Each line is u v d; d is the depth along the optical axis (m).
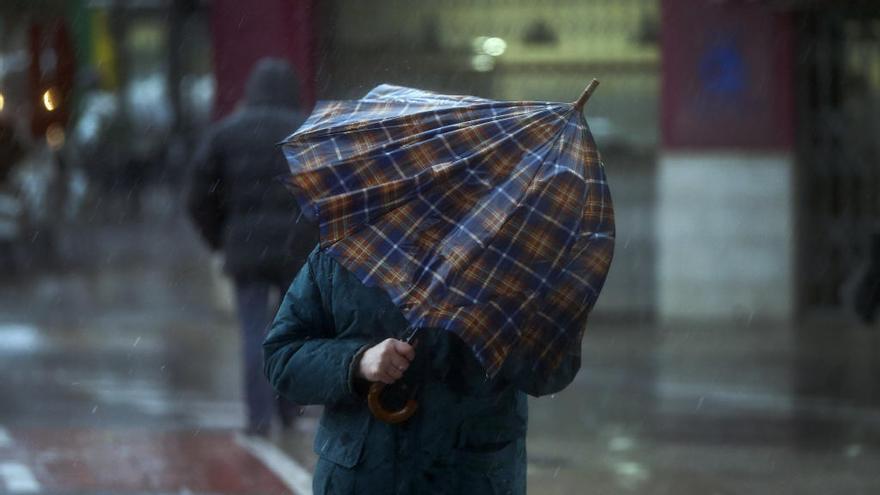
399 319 8.16
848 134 32.06
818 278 32.34
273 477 16.83
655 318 32.88
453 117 8.10
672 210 32.38
